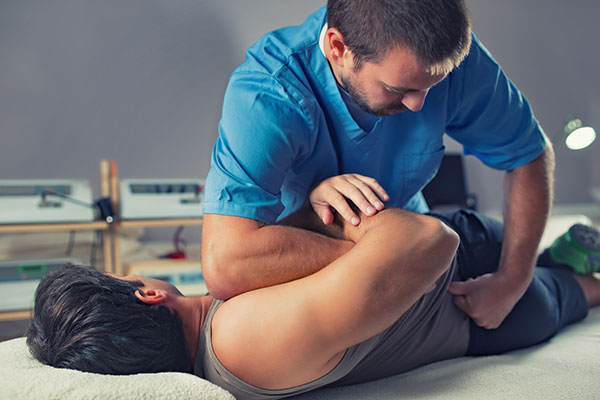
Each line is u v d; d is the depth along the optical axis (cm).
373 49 83
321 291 82
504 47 447
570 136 244
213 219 96
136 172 354
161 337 88
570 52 462
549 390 93
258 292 88
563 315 136
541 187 128
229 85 104
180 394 77
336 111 106
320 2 390
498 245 129
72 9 339
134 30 351
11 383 75
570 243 145
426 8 78
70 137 341
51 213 227
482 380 98
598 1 464
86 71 342
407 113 115
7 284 217
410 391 96
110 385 76
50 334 86
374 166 117
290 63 101
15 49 330
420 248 86
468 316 117
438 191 363
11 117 331
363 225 96
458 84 116
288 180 111
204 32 365
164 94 358
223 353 85
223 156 98
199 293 234
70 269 92
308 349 82
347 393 97
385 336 100
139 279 101
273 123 97
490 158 132
